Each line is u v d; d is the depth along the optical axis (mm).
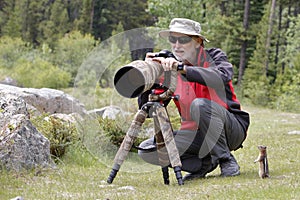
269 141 10211
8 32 57875
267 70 35781
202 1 28734
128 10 65250
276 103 27188
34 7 62188
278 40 38781
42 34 61688
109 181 5918
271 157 7910
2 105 7059
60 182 6035
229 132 6324
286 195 4922
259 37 36438
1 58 38844
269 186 5344
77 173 6672
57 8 62062
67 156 7742
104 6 64562
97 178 6340
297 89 27031
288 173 6371
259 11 41844
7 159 6438
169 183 6035
